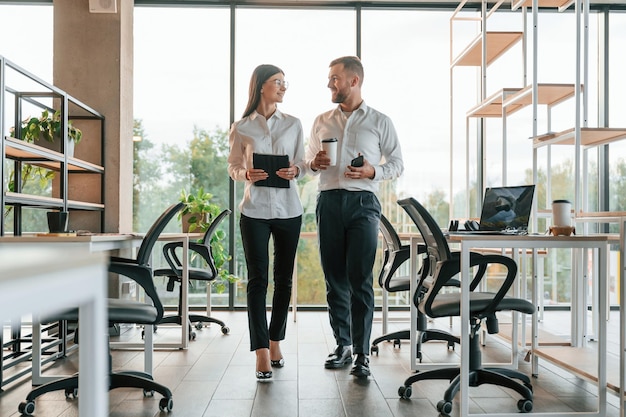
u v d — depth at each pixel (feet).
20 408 7.70
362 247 9.61
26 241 7.55
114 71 14.90
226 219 18.22
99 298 1.28
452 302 7.78
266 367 9.37
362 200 9.73
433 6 18.60
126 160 15.38
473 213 18.88
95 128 14.79
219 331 14.58
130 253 15.97
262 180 9.25
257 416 7.56
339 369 10.20
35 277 0.94
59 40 14.90
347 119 10.13
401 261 11.32
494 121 18.79
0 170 9.37
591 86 19.01
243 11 18.54
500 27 18.89
